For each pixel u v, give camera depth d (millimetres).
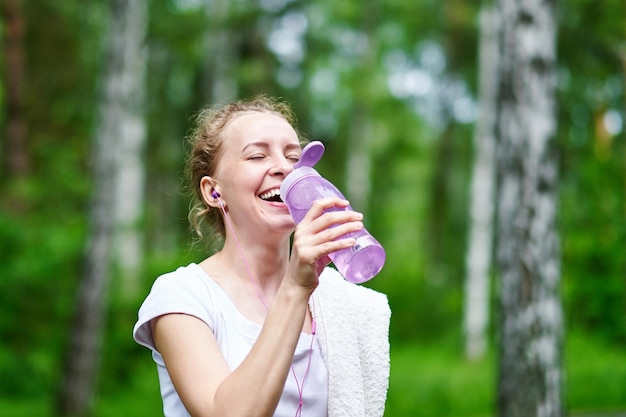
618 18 12977
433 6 18031
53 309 12867
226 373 1889
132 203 15633
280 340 1778
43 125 17219
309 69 19641
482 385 11875
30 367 12078
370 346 2156
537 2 5641
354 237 1979
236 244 2127
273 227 2072
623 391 10852
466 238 22000
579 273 15617
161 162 19984
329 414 2064
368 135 20875
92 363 10195
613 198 15297
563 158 14945
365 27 19250
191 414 1875
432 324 20000
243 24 17203
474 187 16578
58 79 17125
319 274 2088
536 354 5484
